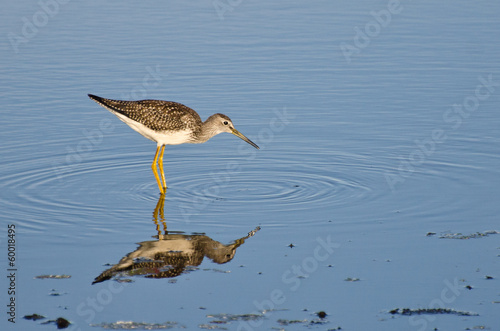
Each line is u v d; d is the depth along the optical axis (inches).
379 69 871.1
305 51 935.0
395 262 439.8
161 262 443.2
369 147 668.1
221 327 367.6
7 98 773.9
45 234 485.7
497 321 367.9
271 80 839.1
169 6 1145.4
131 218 517.3
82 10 1117.1
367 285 410.6
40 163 634.2
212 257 451.8
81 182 595.8
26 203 543.8
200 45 955.3
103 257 451.8
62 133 701.3
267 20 1061.8
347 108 759.7
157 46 948.6
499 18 1058.7
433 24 1038.4
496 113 732.0
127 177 613.6
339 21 1048.2
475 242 465.4
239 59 905.5
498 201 536.7
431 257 445.1
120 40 971.3
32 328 368.5
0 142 672.4
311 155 656.4
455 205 531.5
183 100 772.0
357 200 548.4
